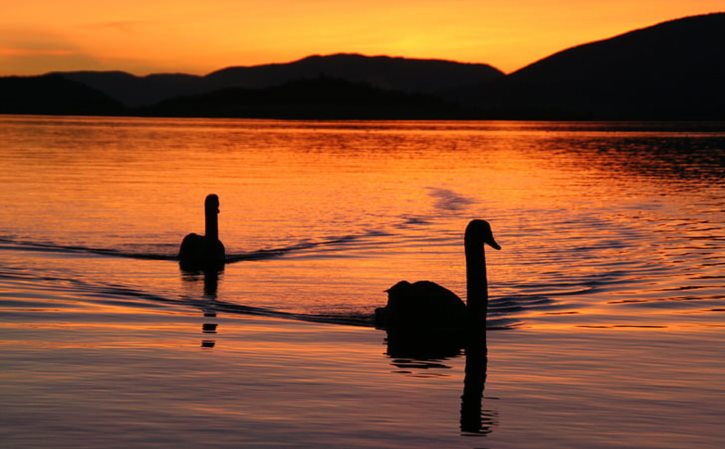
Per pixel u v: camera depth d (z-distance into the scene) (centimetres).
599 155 8119
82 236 2681
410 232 2881
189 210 3388
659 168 6303
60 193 3891
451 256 2381
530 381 1120
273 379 1106
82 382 1066
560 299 1759
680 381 1118
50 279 1945
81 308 1593
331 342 1357
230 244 2584
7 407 961
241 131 13800
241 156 7150
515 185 4797
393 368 1187
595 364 1212
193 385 1065
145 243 2570
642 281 1969
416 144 10169
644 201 3944
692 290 1848
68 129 13312
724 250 2453
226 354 1240
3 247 2423
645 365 1205
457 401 1023
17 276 1969
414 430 916
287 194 4072
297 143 9850
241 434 891
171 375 1110
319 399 1020
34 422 914
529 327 1490
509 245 2569
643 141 11525
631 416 970
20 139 9656
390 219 3225
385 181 4919
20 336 1327
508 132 15725
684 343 1347
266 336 1388
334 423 933
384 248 2528
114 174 5000
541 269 2142
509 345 1345
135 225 2953
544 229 2962
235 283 1953
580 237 2750
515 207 3681
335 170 5728
